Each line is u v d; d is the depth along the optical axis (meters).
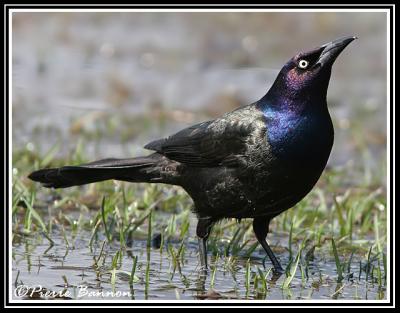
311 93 10.42
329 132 10.54
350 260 10.80
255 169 10.58
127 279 10.08
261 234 11.13
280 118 10.49
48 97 20.50
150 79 22.50
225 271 10.62
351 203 13.36
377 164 16.77
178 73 23.14
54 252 11.02
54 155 15.66
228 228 12.35
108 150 16.66
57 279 9.99
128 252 11.16
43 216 12.45
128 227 11.59
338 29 25.41
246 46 25.00
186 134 11.17
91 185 13.67
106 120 18.83
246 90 21.70
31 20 26.48
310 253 10.98
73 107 19.84
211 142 10.84
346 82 22.81
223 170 10.84
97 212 12.33
